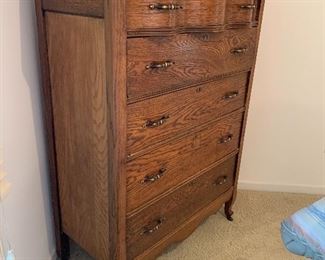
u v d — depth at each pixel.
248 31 1.41
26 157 1.22
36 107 1.25
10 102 1.09
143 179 1.18
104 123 1.04
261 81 1.98
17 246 1.21
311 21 1.82
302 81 1.96
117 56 0.92
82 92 1.08
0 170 1.03
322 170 2.16
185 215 1.51
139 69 0.99
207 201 1.64
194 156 1.41
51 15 1.09
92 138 1.11
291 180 2.21
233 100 1.52
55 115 1.24
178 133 1.25
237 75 1.48
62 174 1.33
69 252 1.55
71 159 1.25
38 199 1.34
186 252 1.64
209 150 1.49
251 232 1.81
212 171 1.58
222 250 1.67
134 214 1.21
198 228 1.82
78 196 1.29
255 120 2.07
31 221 1.30
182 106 1.22
